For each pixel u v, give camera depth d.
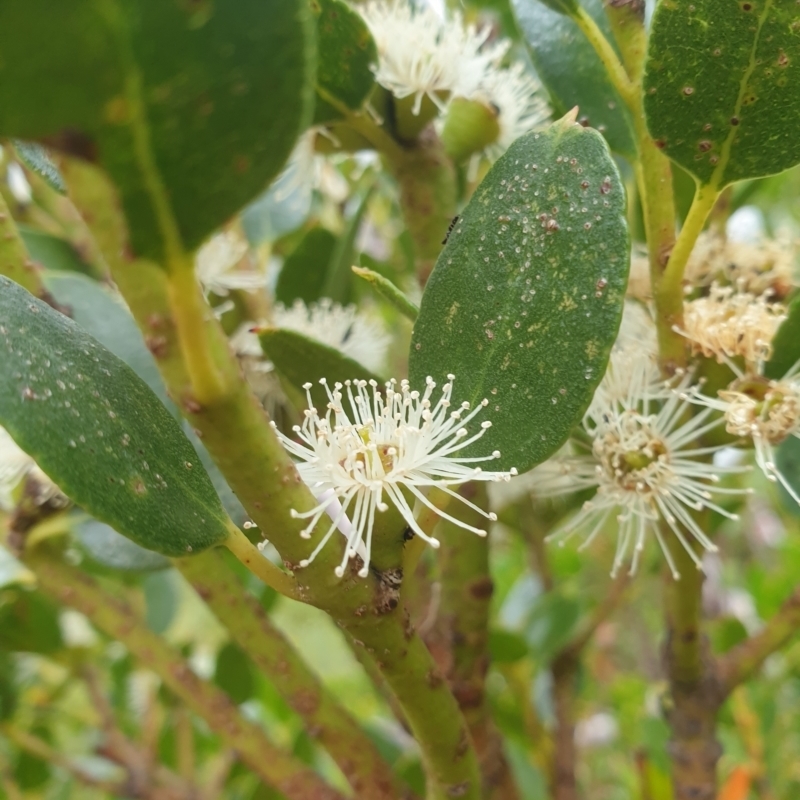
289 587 0.06
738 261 0.10
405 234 0.15
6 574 0.13
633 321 0.10
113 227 0.05
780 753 0.17
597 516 0.11
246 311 0.12
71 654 0.16
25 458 0.10
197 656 0.19
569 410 0.06
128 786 0.15
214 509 0.06
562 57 0.10
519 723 0.15
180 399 0.05
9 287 0.06
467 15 0.14
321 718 0.10
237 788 0.16
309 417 0.07
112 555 0.11
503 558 0.23
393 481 0.06
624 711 0.20
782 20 0.06
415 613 0.11
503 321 0.07
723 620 0.15
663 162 0.08
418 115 0.10
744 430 0.08
